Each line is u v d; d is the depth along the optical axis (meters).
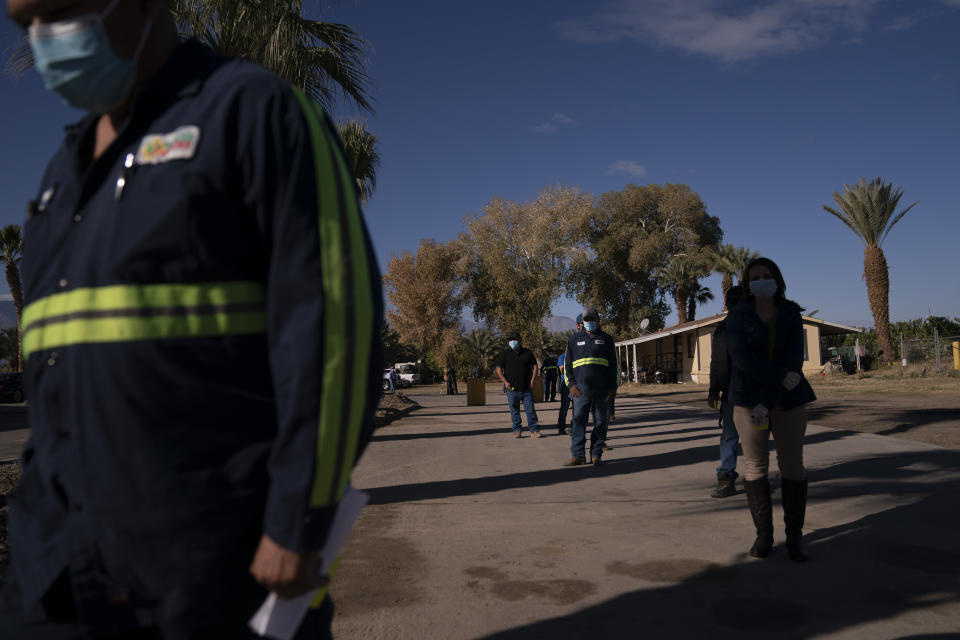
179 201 1.12
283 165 1.15
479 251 46.62
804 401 3.98
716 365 5.88
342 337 1.10
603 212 54.03
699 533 4.68
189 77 1.26
